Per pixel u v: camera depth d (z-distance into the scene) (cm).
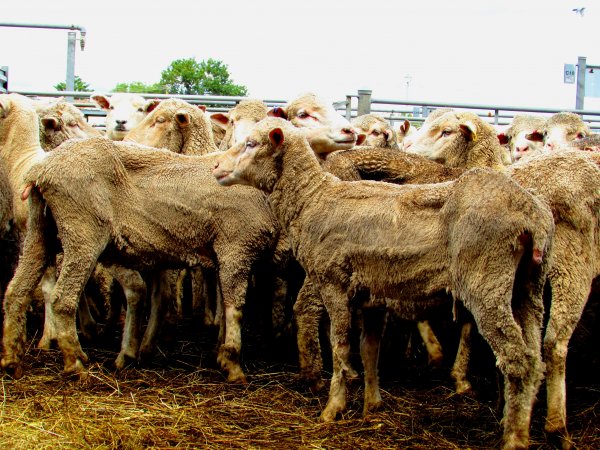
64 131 433
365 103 540
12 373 308
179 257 326
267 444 261
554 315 274
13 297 311
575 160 282
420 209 268
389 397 304
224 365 318
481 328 252
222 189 322
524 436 248
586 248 278
